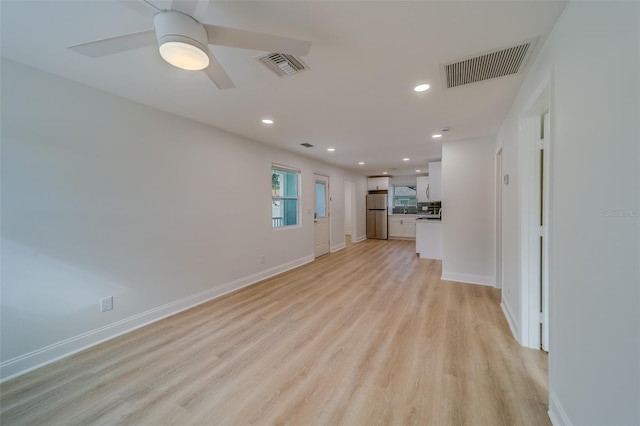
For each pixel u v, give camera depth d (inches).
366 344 87.1
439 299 128.9
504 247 114.3
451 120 119.0
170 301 112.7
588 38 42.7
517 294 89.9
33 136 76.0
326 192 255.8
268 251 173.0
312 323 103.6
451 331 95.5
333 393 64.4
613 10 36.1
